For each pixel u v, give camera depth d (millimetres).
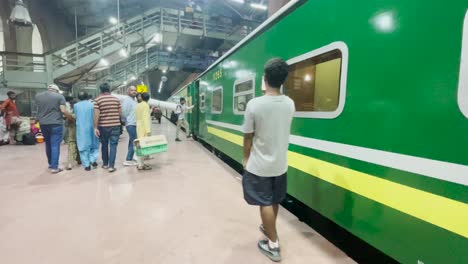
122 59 14188
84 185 4383
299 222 3064
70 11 18562
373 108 1966
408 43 1688
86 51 12438
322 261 2293
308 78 2773
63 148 7879
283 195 2322
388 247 1873
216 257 2350
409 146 1696
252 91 4270
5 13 12430
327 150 2492
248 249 2480
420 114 1622
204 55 21281
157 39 15672
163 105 14820
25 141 8516
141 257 2334
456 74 1426
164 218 3129
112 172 5266
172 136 11820
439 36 1510
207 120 7961
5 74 10148
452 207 1462
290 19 3053
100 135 5289
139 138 5367
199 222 3031
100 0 17953
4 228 2846
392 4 1793
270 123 2105
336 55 2363
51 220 3045
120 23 13180
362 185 2090
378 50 1912
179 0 19094
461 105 1404
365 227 2068
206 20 16984
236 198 3826
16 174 5008
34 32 15320
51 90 4945
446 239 1498
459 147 1420
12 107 8461
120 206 3484
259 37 3938
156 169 5570
